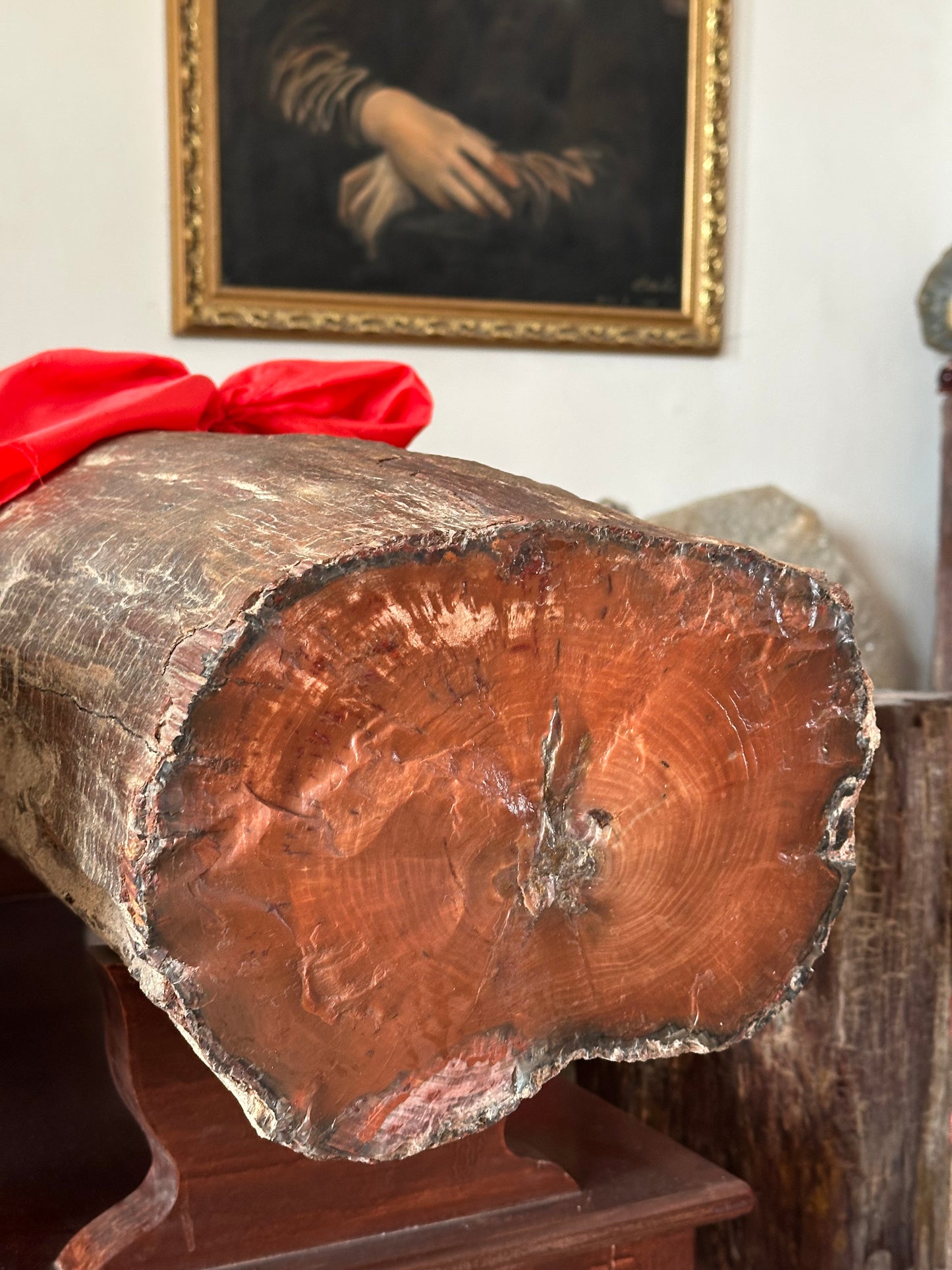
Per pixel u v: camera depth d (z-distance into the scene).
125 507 0.62
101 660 0.51
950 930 0.86
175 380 0.77
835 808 0.54
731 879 0.53
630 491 1.70
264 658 0.43
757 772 0.52
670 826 0.52
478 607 0.46
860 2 1.74
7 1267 0.60
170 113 1.48
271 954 0.46
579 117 1.63
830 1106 0.84
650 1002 0.53
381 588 0.45
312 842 0.45
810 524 1.66
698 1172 0.69
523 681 0.48
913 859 0.84
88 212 1.47
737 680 0.51
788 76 1.72
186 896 0.44
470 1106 0.51
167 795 0.43
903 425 1.83
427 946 0.48
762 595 0.51
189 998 0.45
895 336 1.81
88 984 0.98
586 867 0.50
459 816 0.48
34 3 1.43
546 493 0.55
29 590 0.62
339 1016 0.47
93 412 0.74
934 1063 0.86
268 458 0.61
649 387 1.70
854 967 0.83
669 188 1.67
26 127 1.44
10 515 0.71
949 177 1.81
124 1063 0.57
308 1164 0.59
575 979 0.52
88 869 0.50
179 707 0.43
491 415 1.63
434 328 1.58
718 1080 0.89
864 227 1.78
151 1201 0.59
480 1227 0.62
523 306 1.62
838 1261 0.84
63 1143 0.73
